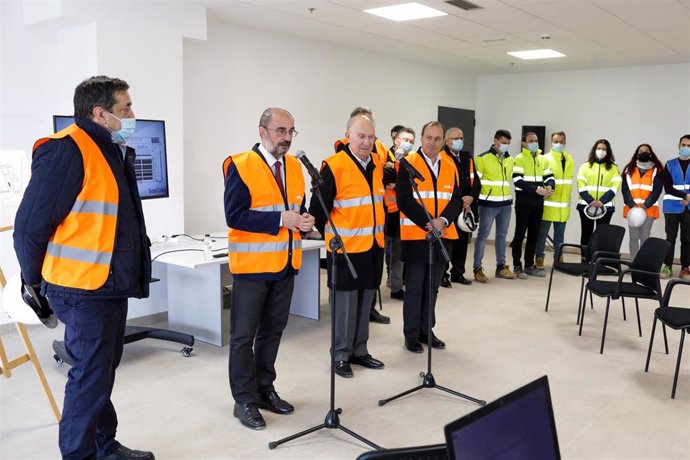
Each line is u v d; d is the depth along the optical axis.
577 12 5.16
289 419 3.03
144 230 2.33
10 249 4.43
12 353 3.96
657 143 8.26
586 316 5.07
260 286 2.83
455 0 4.81
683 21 5.45
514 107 9.40
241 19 5.57
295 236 2.93
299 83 6.53
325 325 4.72
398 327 4.66
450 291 5.93
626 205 7.16
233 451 2.70
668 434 2.93
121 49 4.45
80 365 2.19
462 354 4.07
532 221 6.73
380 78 7.64
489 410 1.07
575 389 3.49
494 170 6.37
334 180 3.32
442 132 3.81
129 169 2.30
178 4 4.81
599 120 8.68
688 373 3.79
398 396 3.21
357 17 5.48
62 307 2.18
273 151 2.87
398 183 3.82
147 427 2.92
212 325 4.19
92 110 2.16
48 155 2.06
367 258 3.45
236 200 2.75
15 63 4.35
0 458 2.62
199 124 5.58
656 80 8.18
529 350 4.18
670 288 3.72
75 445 2.20
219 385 3.47
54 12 4.14
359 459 1.23
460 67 8.76
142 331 4.04
